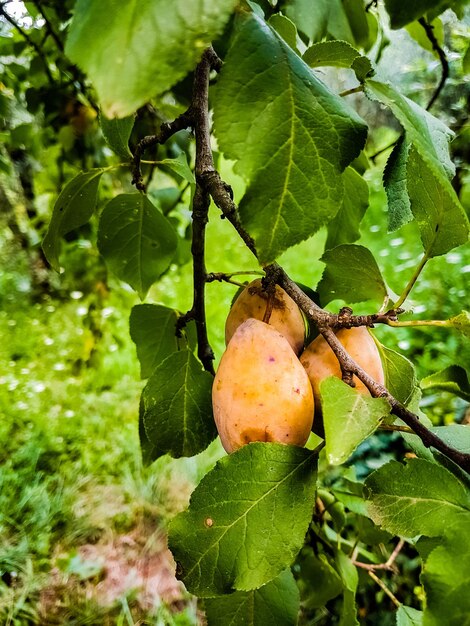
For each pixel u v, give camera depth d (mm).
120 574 682
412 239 1585
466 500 135
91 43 78
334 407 119
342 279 192
